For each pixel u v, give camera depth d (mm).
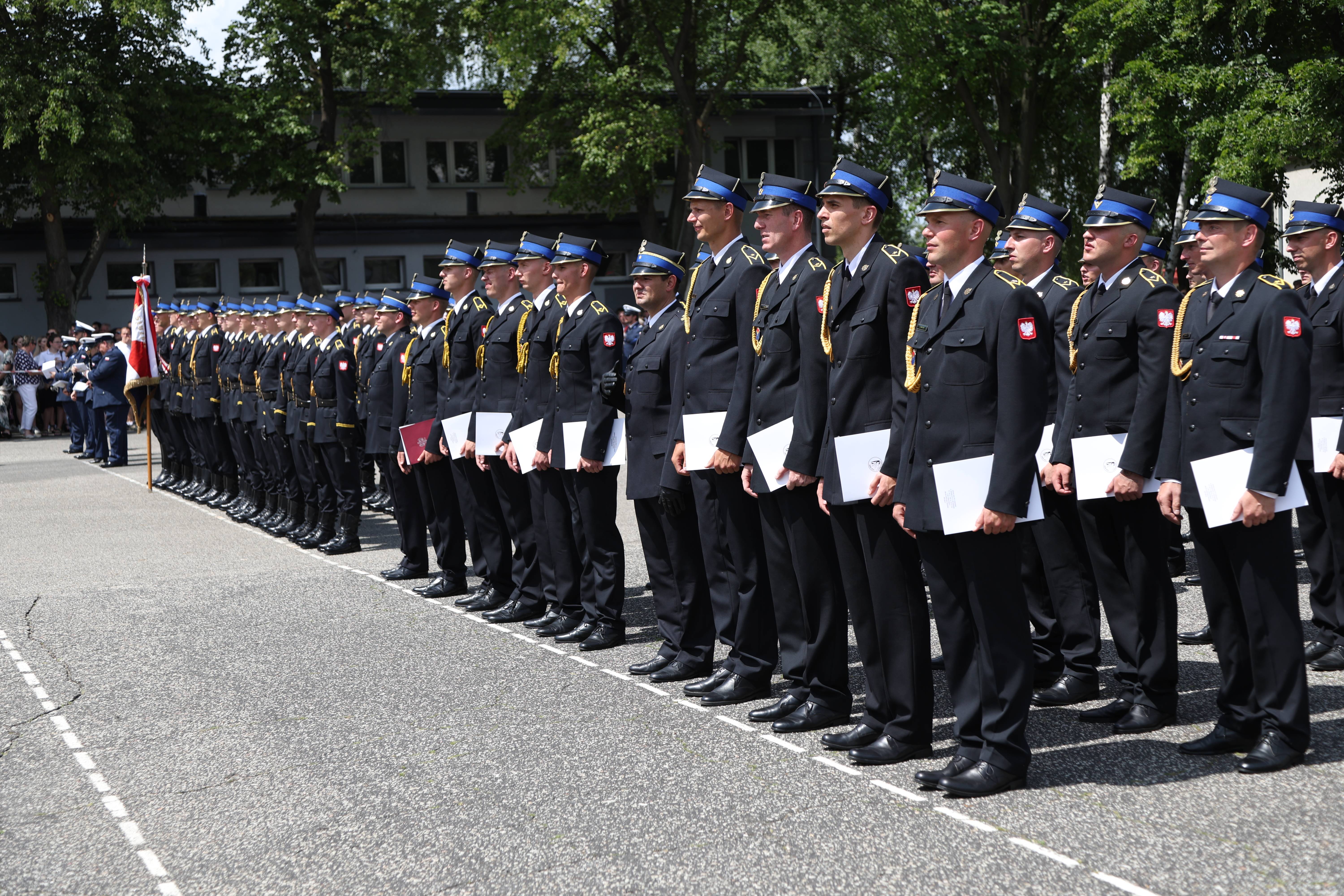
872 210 4996
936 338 4570
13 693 6445
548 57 29281
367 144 30516
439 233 34062
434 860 4090
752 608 5891
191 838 4379
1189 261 6660
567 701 5945
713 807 4465
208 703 6098
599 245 7152
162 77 28406
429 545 11117
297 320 11328
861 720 5473
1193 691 5738
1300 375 4492
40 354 25578
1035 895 3627
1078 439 5480
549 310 7355
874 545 4891
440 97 33750
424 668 6652
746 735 5344
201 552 11039
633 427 6543
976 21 27281
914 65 28156
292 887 3932
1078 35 23359
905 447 4664
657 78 30156
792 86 40625
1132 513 5242
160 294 31812
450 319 8273
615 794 4645
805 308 5219
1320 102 15625
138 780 5020
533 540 7789
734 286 5867
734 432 5656
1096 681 5766
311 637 7504
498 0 27953
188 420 15055
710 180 5969
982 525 4406
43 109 25859
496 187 34781
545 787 4746
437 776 4910
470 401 8133
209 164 29203
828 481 4988
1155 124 18750
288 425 11297
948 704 5777
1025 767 4539
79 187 26891
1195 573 8383
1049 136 30953
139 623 8039
